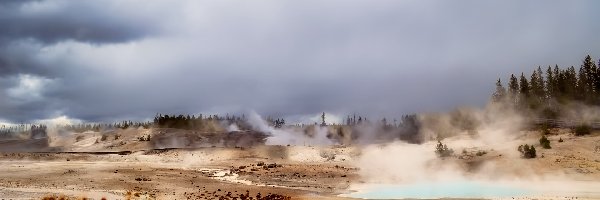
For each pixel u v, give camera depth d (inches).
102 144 3833.7
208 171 1919.3
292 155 2524.6
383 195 1289.4
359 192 1357.0
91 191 1059.3
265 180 1642.5
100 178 1423.5
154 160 2301.9
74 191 1027.3
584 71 3998.5
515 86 4296.3
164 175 1610.5
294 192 1294.3
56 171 1584.6
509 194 1316.4
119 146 3695.9
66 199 868.0
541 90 4097.0
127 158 2306.8
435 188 1472.7
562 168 1829.5
